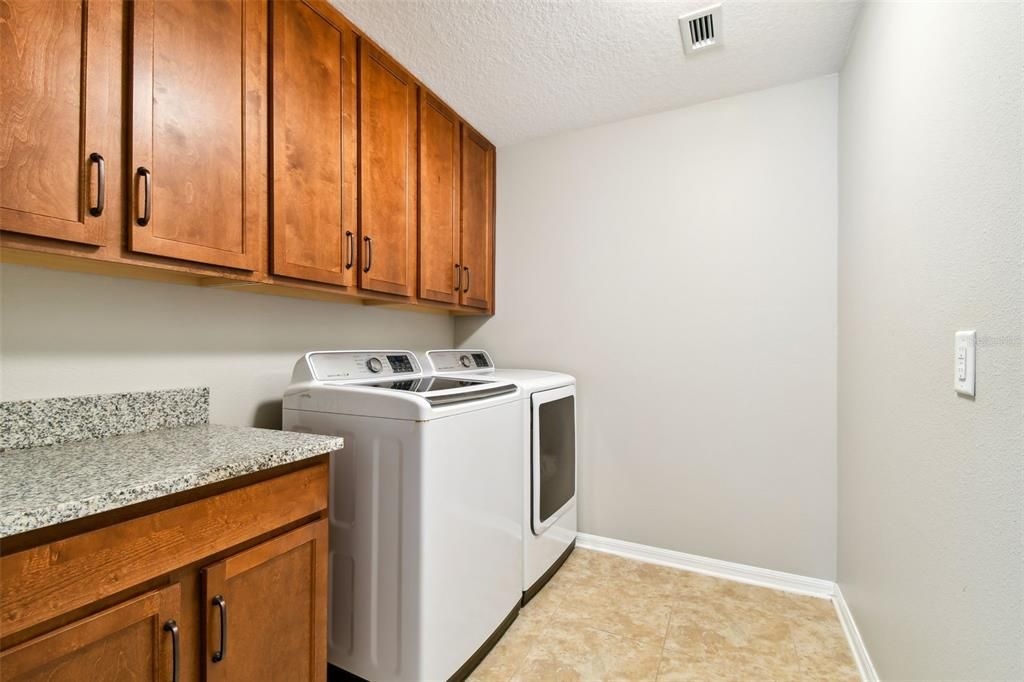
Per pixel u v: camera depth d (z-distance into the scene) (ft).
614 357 8.05
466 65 6.31
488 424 5.36
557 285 8.52
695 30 5.60
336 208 5.25
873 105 4.80
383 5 5.12
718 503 7.29
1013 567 2.28
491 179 8.89
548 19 5.37
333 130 5.21
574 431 7.99
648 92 7.03
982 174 2.60
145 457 3.29
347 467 4.77
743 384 7.14
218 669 3.07
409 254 6.52
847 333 5.98
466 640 4.90
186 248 3.73
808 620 5.99
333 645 4.81
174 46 3.65
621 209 8.00
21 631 2.21
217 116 3.99
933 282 3.28
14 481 2.68
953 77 2.97
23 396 3.69
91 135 3.17
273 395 5.81
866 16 5.06
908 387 3.76
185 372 4.85
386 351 6.61
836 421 6.59
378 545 4.55
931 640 3.28
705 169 7.38
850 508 5.76
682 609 6.25
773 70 6.47
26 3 2.88
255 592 3.35
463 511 4.86
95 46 3.20
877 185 4.65
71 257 3.21
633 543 7.87
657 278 7.73
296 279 4.82
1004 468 2.36
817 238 6.70
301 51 4.79
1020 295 2.22
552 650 5.40
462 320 9.43
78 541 2.41
